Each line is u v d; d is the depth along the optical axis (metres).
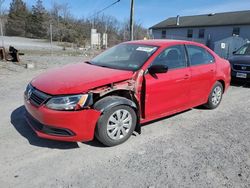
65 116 3.23
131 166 3.17
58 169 3.05
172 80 4.29
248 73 8.18
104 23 41.66
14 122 4.34
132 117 3.82
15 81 7.81
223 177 3.00
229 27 33.91
